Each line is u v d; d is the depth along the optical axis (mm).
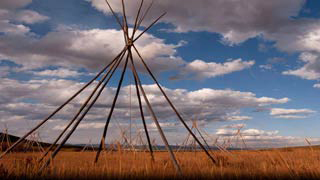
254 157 9070
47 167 6227
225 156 8734
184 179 5668
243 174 5793
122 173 5547
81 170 5867
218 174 5883
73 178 5250
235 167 7148
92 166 6602
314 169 5945
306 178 5426
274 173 5766
